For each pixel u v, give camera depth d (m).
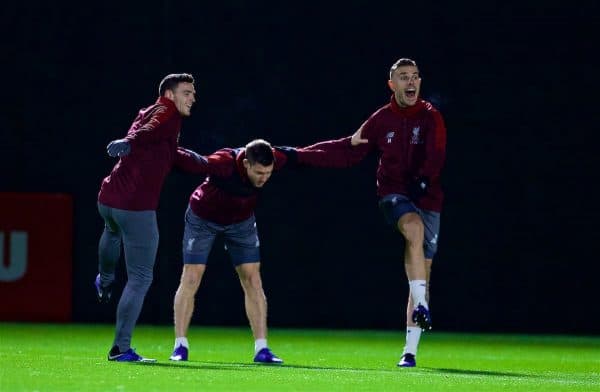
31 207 48.41
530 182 46.72
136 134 24.09
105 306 48.41
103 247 26.83
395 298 47.78
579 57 46.22
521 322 47.06
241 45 47.59
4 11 48.66
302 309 48.31
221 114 47.66
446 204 47.16
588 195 46.44
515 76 46.53
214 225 26.94
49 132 48.69
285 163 27.59
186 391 18.45
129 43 48.19
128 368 23.06
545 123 46.50
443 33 46.72
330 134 47.25
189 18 47.81
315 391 19.02
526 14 46.34
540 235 46.81
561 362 31.70
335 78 47.22
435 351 36.19
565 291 46.78
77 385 19.19
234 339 40.12
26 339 36.91
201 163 25.73
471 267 47.19
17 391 18.17
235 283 48.19
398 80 27.19
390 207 27.50
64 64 48.53
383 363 29.19
